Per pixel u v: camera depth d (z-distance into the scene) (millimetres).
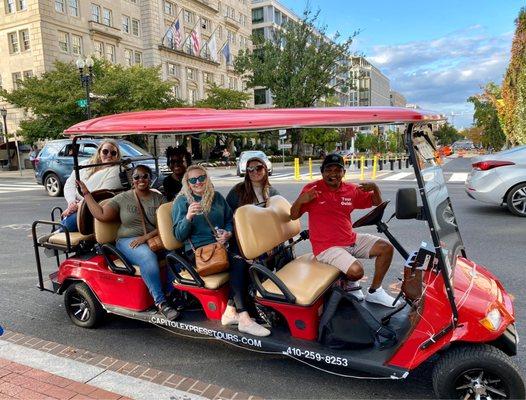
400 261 5738
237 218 3453
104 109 24703
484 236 6941
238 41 58000
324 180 3525
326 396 2971
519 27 17906
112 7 36812
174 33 41000
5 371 3301
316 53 35375
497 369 2559
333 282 3256
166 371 3354
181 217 3684
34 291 5285
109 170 4965
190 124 3443
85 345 3861
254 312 3555
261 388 3090
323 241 3465
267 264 3705
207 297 3613
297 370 3322
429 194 2906
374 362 2818
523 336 3641
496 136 39562
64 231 4484
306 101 35500
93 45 34969
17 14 31062
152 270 3801
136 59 40062
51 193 14242
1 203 12945
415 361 2725
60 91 23859
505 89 20859
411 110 2764
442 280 2703
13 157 32281
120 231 4102
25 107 26234
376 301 3494
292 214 3578
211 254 3514
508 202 8430
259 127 3213
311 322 3121
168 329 4016
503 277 5051
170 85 28672
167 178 4934
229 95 38344
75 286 4223
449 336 2631
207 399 2920
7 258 6758
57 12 31672
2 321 4410
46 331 4168
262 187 4312
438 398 2719
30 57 31281
